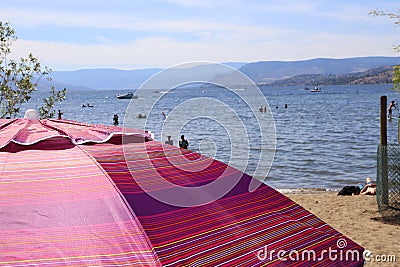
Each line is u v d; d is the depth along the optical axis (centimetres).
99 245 200
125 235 207
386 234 726
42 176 241
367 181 1181
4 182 233
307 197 1062
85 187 234
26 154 273
